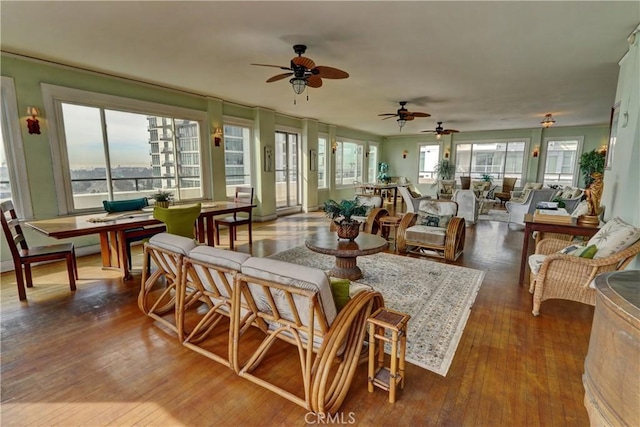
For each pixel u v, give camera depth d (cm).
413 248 481
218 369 200
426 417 162
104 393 178
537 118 799
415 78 448
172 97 527
